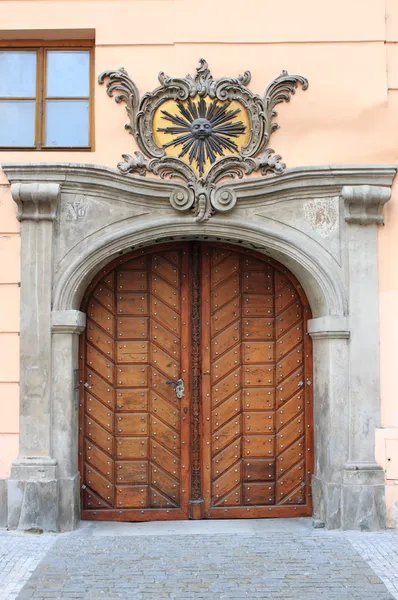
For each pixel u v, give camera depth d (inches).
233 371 237.8
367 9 230.4
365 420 220.2
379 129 227.5
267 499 235.8
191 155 223.5
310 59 228.4
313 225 224.2
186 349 236.4
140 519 230.7
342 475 218.8
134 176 219.0
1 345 218.4
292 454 237.0
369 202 219.3
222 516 233.1
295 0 229.9
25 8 226.8
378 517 217.3
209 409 236.2
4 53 233.3
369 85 228.4
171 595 166.2
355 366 221.1
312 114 227.1
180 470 234.1
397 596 165.2
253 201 223.3
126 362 234.8
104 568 183.5
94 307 234.5
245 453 236.2
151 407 234.8
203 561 189.2
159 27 227.6
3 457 215.8
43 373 216.1
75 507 218.1
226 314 238.5
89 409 232.4
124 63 226.2
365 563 187.2
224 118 225.0
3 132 230.7
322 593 167.2
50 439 215.5
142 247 233.6
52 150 229.8
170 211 222.7
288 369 238.5
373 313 222.2
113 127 224.4
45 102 231.1
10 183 219.0
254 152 223.9
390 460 219.0
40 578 176.1
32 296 217.2
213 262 239.1
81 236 219.6
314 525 220.7
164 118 224.7
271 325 239.3
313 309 235.5
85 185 218.7
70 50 233.6
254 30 228.5
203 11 228.4
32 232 218.5
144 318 236.2
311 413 236.4
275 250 224.8
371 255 223.5
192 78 225.1
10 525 211.9
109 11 227.3
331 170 219.8
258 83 227.1
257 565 186.1
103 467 232.1
